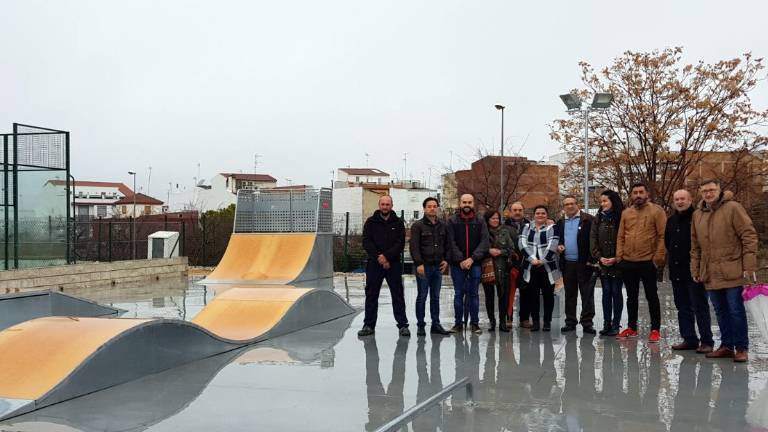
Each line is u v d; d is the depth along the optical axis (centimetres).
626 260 874
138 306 1270
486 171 4141
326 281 1816
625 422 512
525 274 958
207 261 2628
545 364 731
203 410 540
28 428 486
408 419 440
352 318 1109
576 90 2475
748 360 746
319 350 810
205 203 6825
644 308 1223
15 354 594
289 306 962
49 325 644
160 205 7700
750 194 2750
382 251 922
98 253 2105
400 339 892
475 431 489
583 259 937
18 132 1488
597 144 2478
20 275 1448
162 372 679
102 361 603
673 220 809
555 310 1194
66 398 562
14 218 1479
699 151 2389
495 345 847
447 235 948
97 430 484
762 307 725
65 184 1627
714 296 751
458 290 954
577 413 538
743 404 561
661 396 590
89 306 1116
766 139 2331
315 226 1845
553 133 2798
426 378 663
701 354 781
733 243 725
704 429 493
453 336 917
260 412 536
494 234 981
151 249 2112
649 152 2405
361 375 674
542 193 4878
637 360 749
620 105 2412
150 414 527
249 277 1719
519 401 576
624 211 884
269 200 1894
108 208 7744
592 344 852
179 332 712
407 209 6138
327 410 544
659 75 2373
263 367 707
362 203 5622
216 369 694
